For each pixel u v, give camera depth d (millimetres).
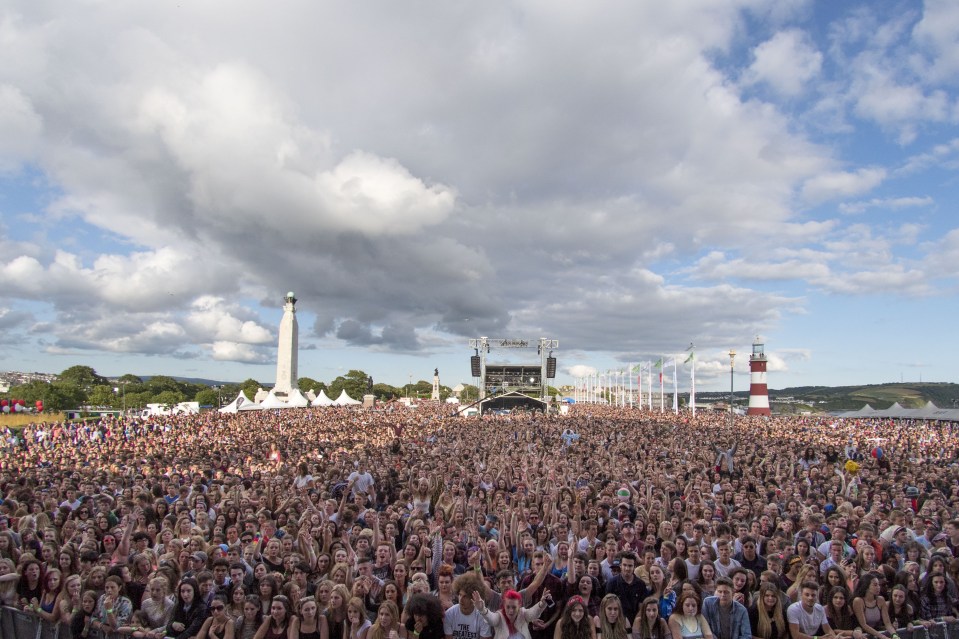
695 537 12016
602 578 9570
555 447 32531
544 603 8391
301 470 19594
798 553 11523
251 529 11977
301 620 8133
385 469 20250
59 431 44875
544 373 102438
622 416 74125
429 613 7891
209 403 144875
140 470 23016
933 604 9664
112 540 11633
